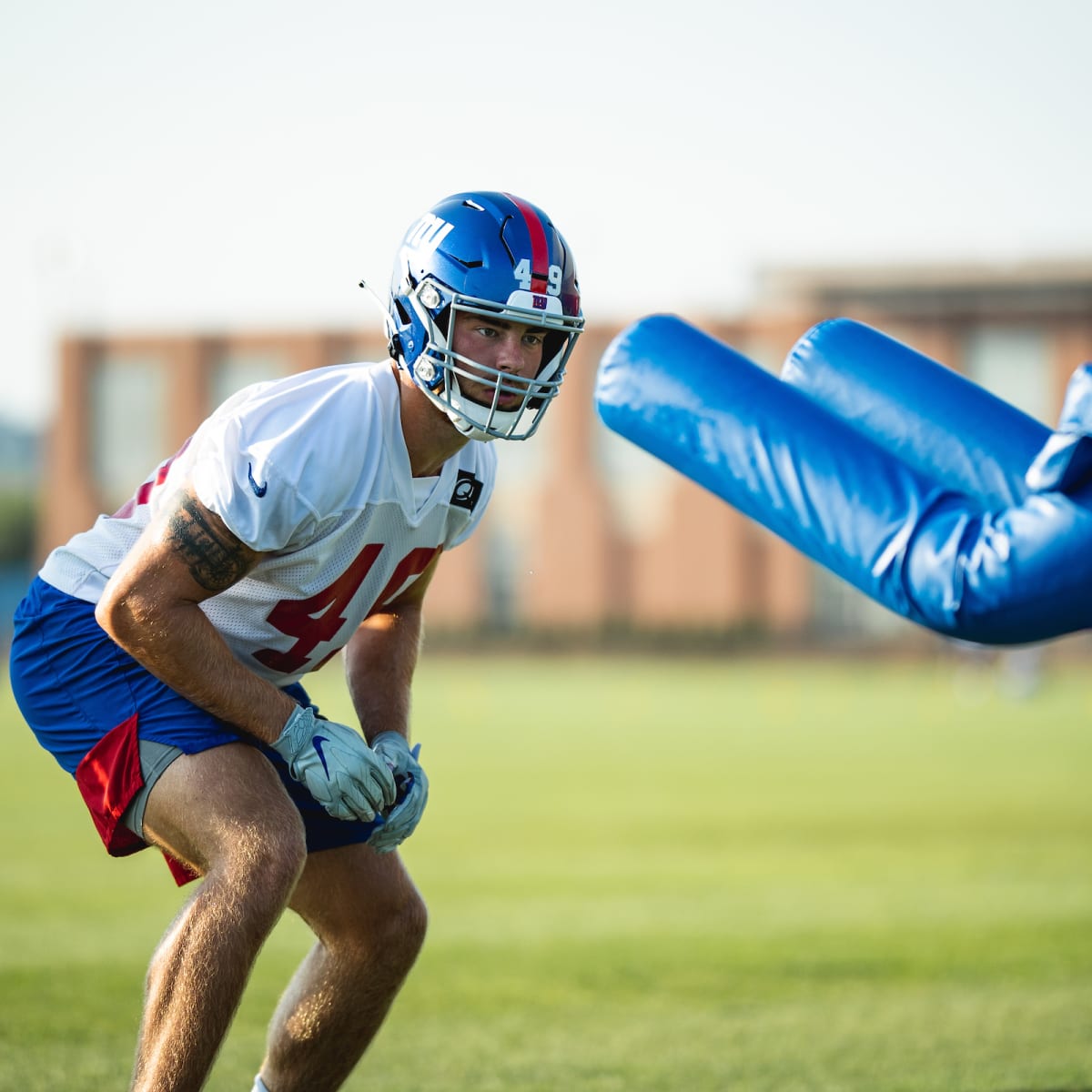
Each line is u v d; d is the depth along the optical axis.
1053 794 47.56
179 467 11.01
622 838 37.03
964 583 9.73
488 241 10.76
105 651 11.17
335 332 189.62
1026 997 19.03
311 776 10.67
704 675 152.38
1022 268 179.62
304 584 11.16
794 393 11.05
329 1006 11.77
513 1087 14.62
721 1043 16.55
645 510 181.12
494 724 81.50
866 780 52.28
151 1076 9.77
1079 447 9.28
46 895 27.50
